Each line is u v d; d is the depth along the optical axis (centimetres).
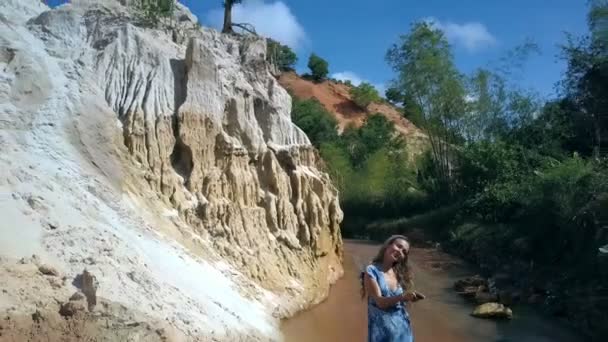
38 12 1411
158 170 1229
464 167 3094
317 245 1596
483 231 2488
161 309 784
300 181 1583
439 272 2209
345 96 7225
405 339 493
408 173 4000
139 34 1373
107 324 667
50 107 1074
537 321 1571
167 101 1318
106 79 1280
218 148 1370
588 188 1914
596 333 1414
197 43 1372
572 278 1717
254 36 1916
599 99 2648
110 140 1139
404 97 3603
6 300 628
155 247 999
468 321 1540
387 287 505
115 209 1020
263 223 1417
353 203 3672
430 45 3472
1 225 740
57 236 792
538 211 2097
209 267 1122
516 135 3052
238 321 958
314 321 1280
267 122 1590
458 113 3425
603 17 2623
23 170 890
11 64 1089
